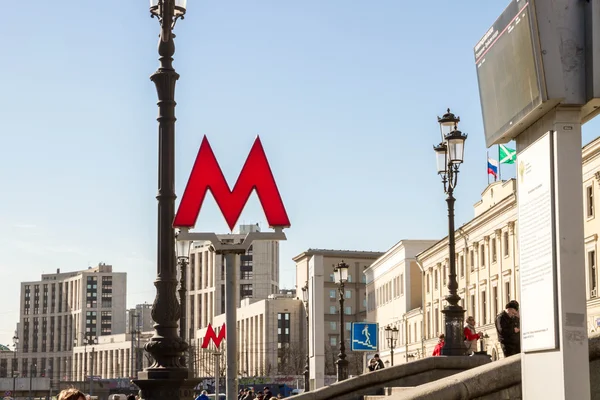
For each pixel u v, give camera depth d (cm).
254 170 1176
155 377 1499
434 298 9981
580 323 813
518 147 928
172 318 1524
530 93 839
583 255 820
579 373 808
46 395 17800
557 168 827
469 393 1068
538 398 870
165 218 1531
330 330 19062
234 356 1100
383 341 12925
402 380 2125
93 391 17462
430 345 10044
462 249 8856
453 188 2584
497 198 7900
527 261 899
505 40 893
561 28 820
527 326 900
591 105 827
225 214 1165
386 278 12769
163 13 1567
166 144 1545
